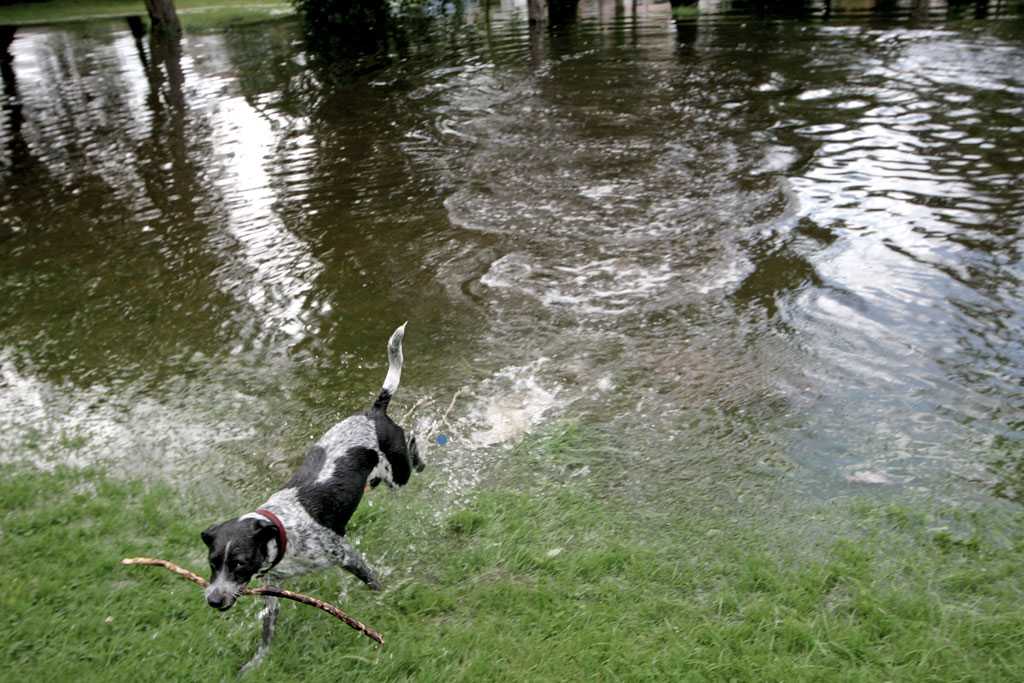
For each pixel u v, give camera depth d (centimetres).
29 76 1883
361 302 752
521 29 2088
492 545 449
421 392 608
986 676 342
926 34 1653
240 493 505
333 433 443
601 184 1005
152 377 647
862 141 1083
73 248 912
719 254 801
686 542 442
